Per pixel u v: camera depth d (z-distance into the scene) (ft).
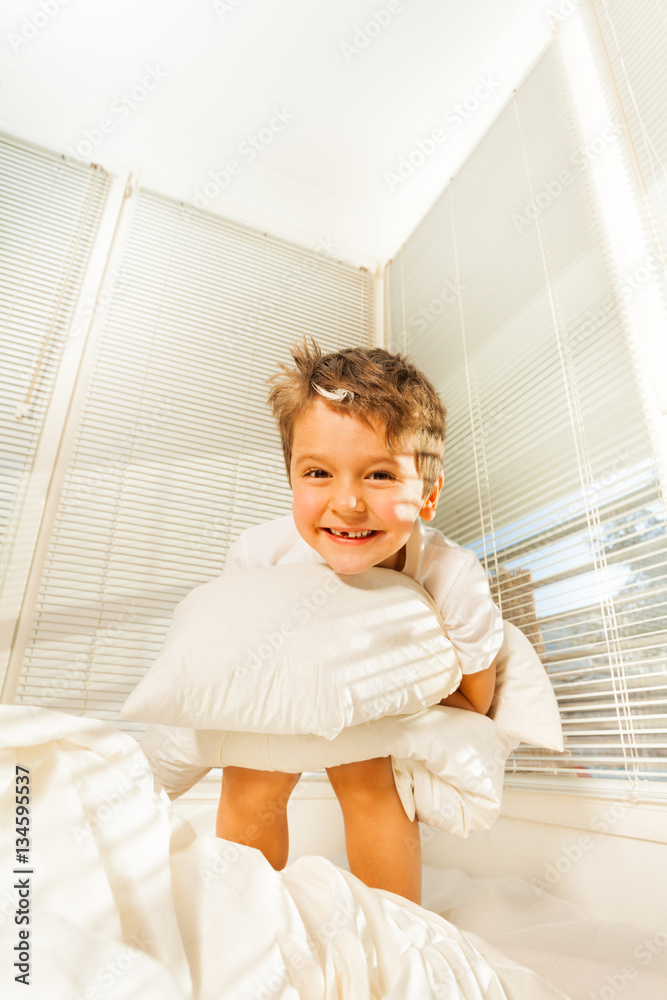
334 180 7.48
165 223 7.20
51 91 6.50
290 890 1.74
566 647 3.91
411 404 2.60
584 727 3.63
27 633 4.91
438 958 1.53
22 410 5.52
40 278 6.15
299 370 2.78
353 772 2.59
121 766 1.68
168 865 1.47
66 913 1.25
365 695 2.27
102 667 5.16
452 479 5.72
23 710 1.55
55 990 1.07
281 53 6.11
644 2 4.39
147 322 6.56
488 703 2.99
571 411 4.28
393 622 2.47
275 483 6.42
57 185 6.70
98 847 1.41
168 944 1.29
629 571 3.53
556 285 4.83
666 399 3.60
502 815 3.79
